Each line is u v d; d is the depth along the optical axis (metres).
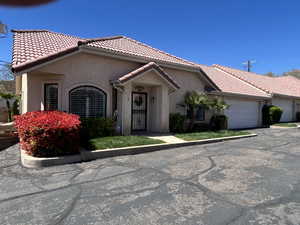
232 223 3.33
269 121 19.30
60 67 9.66
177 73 13.60
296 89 26.30
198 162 6.80
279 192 4.50
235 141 10.93
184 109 14.02
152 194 4.38
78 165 6.45
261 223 3.33
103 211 3.68
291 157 7.48
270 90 20.50
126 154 7.88
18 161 6.73
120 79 10.30
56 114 7.96
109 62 11.06
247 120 18.36
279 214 3.60
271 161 6.94
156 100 12.50
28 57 9.26
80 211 3.68
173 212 3.66
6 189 4.58
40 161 6.24
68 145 7.00
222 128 15.08
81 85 10.25
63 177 5.36
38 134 6.52
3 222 3.34
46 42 12.08
